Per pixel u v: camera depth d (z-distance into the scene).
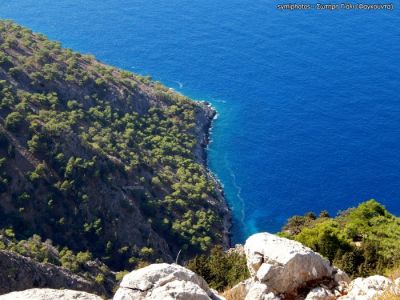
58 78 136.00
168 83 187.88
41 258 84.62
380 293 20.36
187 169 137.12
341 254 38.25
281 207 134.25
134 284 17.95
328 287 22.16
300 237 42.44
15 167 104.19
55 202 105.00
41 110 120.62
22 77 128.50
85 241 104.25
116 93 145.62
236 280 39.97
